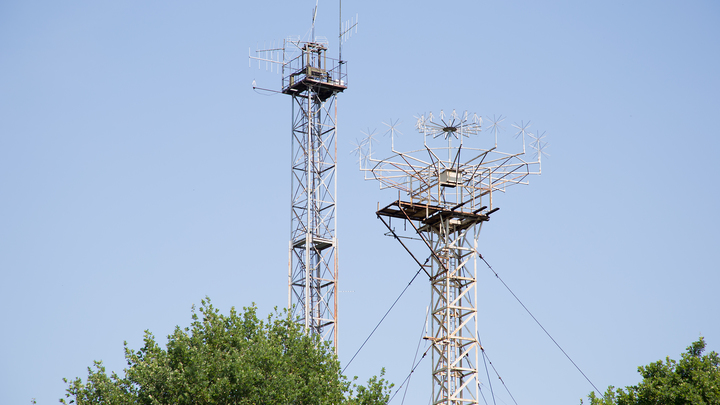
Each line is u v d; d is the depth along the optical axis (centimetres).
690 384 11450
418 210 12581
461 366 12275
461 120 12594
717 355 11931
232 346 11350
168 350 11175
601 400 11656
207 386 10819
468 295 12488
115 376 11075
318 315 14738
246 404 10762
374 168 12581
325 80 15562
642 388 11694
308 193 15025
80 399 10838
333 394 11200
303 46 15650
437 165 12612
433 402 12219
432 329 12456
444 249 12556
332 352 11975
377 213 12544
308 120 15300
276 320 11912
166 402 10788
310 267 14888
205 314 11519
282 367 11250
